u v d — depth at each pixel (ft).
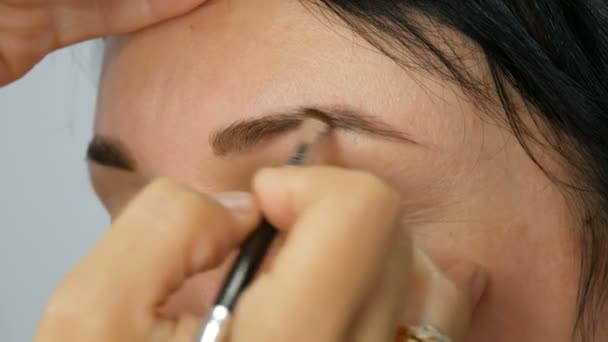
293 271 1.44
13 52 2.92
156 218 1.56
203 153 2.42
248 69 2.35
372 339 1.56
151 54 2.56
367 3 2.25
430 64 2.23
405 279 1.61
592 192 2.28
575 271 2.32
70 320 1.50
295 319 1.43
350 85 2.25
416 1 2.24
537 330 2.35
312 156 2.18
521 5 2.27
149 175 2.58
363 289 1.48
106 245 1.55
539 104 2.24
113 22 2.64
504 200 2.28
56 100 4.14
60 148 4.19
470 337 2.36
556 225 2.30
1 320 4.35
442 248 2.30
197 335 1.53
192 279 2.47
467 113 2.24
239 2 2.42
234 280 1.59
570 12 2.31
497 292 2.32
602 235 2.31
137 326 1.52
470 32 2.22
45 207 4.26
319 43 2.29
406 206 2.29
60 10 2.84
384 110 2.23
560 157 2.27
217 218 1.58
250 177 2.41
